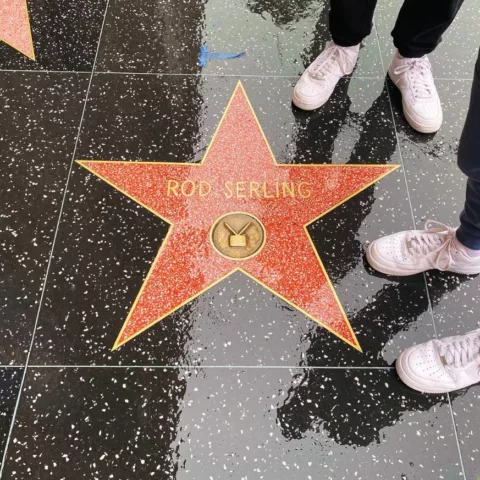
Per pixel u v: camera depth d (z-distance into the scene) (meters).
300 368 1.17
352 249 1.33
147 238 1.32
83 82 1.59
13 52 1.65
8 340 1.18
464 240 1.19
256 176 1.42
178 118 1.53
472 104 0.90
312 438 1.09
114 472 1.05
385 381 1.16
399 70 1.56
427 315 1.25
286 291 1.26
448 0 1.26
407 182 1.44
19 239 1.32
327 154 1.48
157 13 1.76
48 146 1.47
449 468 1.07
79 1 1.78
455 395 1.15
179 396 1.13
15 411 1.10
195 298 1.24
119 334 1.19
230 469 1.05
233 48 1.69
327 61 1.54
